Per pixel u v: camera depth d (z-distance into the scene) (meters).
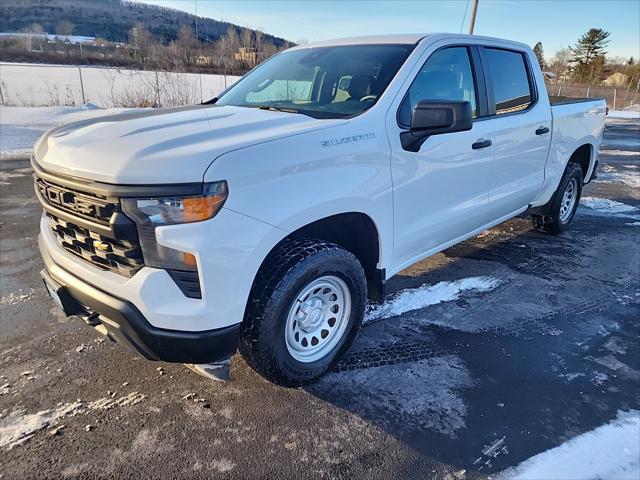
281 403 2.63
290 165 2.27
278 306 2.36
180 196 1.97
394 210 2.91
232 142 2.18
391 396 2.70
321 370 2.73
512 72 4.06
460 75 3.46
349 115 2.77
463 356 3.09
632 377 2.91
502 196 4.04
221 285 2.09
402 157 2.88
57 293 2.44
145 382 2.78
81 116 14.73
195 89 19.17
